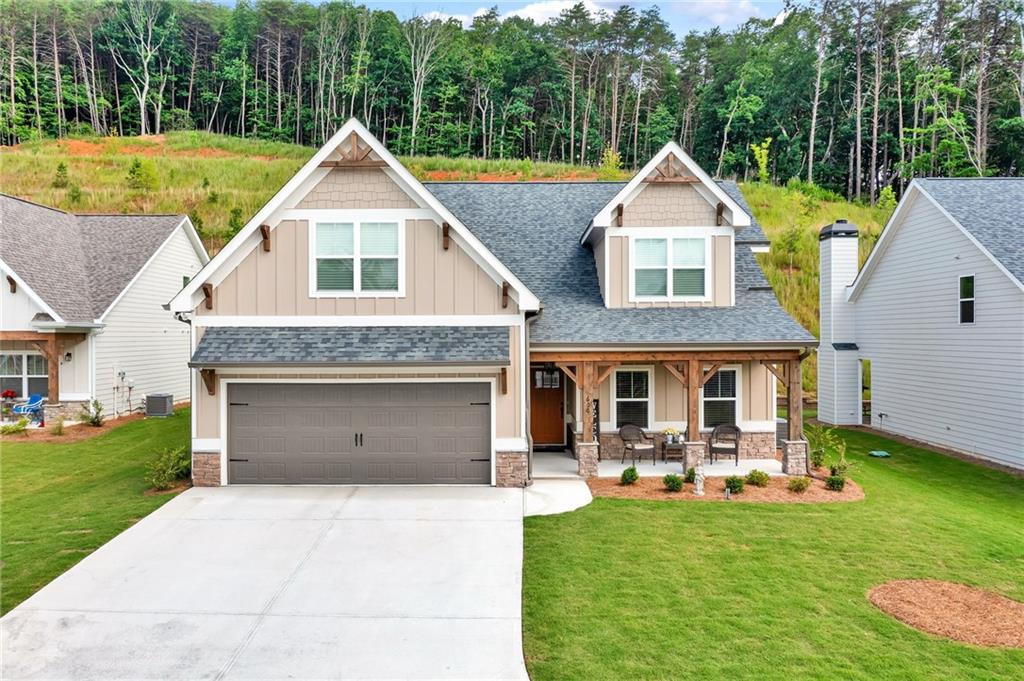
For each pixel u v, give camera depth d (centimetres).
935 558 927
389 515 1102
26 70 7012
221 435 1286
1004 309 1562
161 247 2434
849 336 2225
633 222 1498
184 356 2653
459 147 6750
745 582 834
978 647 680
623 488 1277
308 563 898
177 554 930
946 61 5634
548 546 958
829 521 1083
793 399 1379
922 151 5366
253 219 1265
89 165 5094
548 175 5491
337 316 1295
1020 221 1666
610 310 1484
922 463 1608
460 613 753
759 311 1475
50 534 1020
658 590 809
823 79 6125
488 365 1236
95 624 730
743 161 6203
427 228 1297
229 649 678
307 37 7581
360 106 7281
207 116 7669
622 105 7269
